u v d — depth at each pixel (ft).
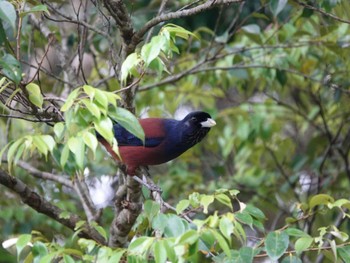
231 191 23.35
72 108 21.65
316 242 23.56
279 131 51.57
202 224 20.25
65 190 46.42
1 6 22.65
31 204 30.22
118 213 30.09
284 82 41.93
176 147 33.27
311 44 41.19
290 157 50.29
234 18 43.39
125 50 28.30
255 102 49.21
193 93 47.96
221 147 52.01
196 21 45.93
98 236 30.73
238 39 46.16
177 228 21.18
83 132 21.20
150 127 32.99
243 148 49.65
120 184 33.04
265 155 50.06
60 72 42.60
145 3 44.29
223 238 20.10
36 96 23.89
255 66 40.55
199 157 51.11
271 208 47.26
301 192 48.21
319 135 49.90
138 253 20.92
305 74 45.42
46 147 21.80
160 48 22.77
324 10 34.96
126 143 31.78
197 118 33.45
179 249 19.90
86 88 21.66
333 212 44.14
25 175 41.83
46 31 37.01
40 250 21.93
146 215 23.76
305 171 51.39
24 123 42.86
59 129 21.80
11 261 35.76
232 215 20.66
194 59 43.29
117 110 22.21
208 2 26.78
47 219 39.86
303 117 49.16
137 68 25.70
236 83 46.03
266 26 46.50
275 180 49.29
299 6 35.50
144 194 28.73
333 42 40.11
